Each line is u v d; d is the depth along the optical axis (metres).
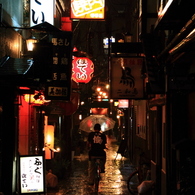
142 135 17.92
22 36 12.08
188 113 9.25
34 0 12.38
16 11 11.34
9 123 10.16
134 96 12.89
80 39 24.48
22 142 12.54
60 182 15.21
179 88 8.45
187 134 9.35
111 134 53.59
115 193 13.25
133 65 12.99
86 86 33.12
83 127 21.56
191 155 8.66
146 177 12.72
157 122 11.78
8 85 8.76
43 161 10.41
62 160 16.41
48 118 19.33
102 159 13.97
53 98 12.45
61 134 20.09
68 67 12.48
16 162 10.88
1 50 9.50
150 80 9.83
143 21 12.82
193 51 7.22
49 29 9.42
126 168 20.14
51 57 9.95
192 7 7.21
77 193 13.09
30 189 10.25
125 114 28.59
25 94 10.99
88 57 16.77
